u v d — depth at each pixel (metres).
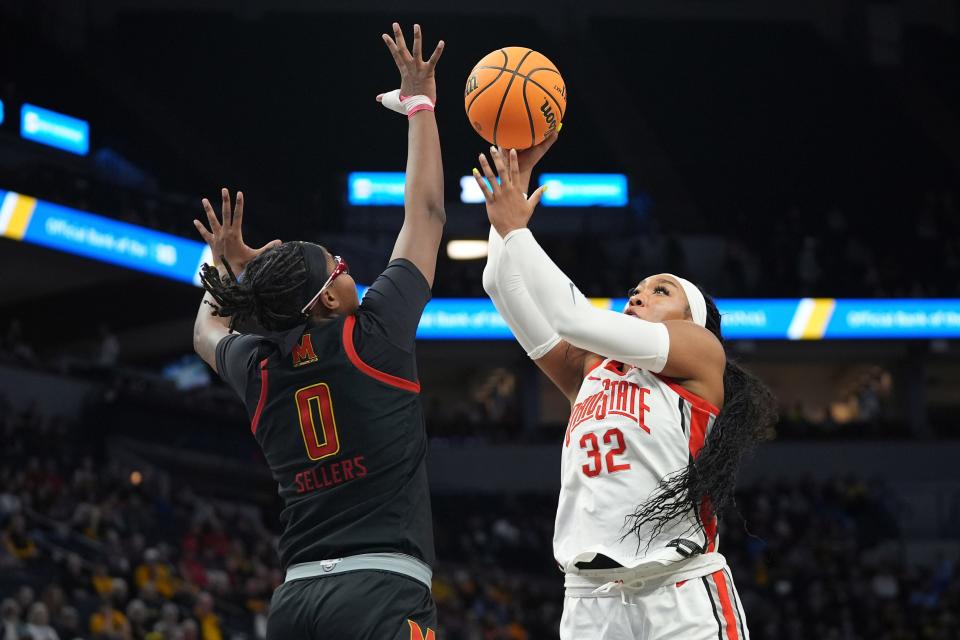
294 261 5.38
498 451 45.06
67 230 34.94
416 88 5.95
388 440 5.26
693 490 5.92
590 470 6.22
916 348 48.66
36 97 41.38
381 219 49.94
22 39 44.06
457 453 44.97
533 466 45.00
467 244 48.31
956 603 37.03
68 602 21.92
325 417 5.27
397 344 5.36
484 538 38.50
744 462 6.30
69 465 30.83
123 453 35.97
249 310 5.38
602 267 46.03
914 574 39.53
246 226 45.75
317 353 5.32
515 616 32.22
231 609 25.06
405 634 5.05
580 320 5.97
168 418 37.94
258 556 30.22
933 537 45.34
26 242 33.72
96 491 28.66
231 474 39.19
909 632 35.16
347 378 5.27
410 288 5.50
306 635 5.16
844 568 38.41
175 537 29.39
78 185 35.59
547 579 37.91
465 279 45.16
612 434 6.18
